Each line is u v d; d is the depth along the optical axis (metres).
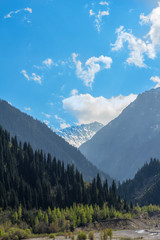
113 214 157.25
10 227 118.81
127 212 177.00
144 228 141.38
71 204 169.62
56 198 166.25
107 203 181.00
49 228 126.25
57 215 137.38
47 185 169.88
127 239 89.00
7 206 143.62
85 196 175.50
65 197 167.12
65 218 141.00
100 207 174.50
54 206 156.25
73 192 176.50
